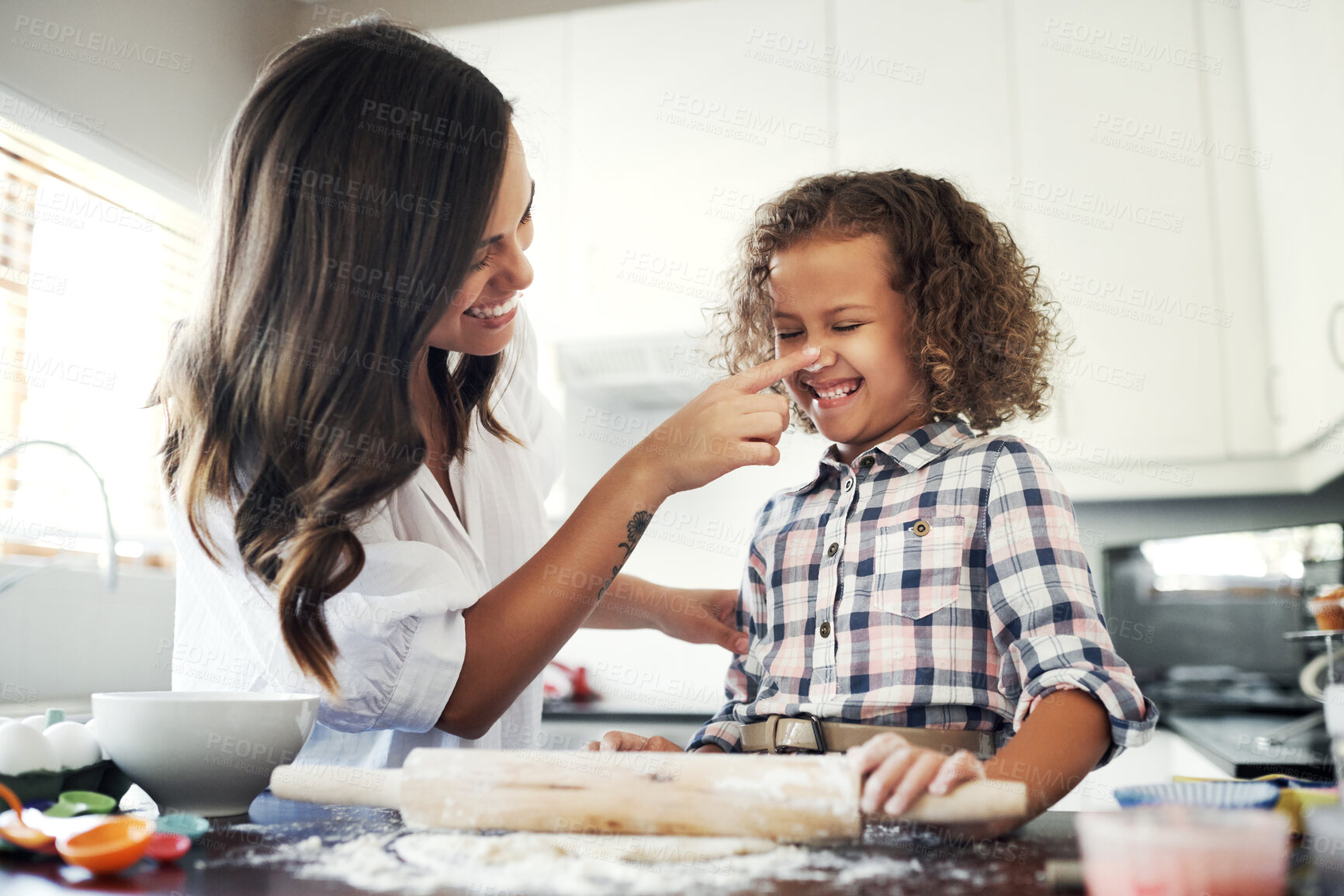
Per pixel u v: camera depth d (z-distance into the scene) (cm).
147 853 52
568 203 261
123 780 70
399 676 79
